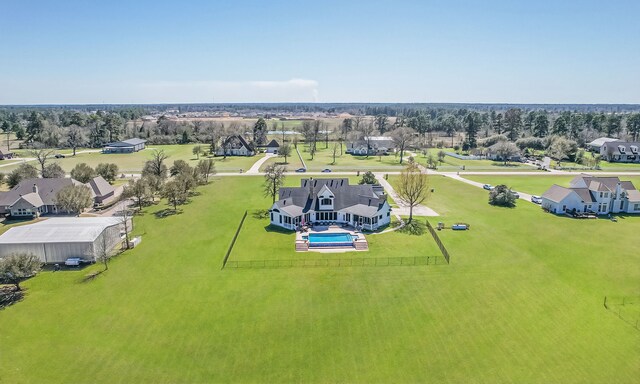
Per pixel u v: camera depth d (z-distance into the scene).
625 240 70.31
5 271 50.03
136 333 43.00
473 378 36.12
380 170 139.88
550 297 50.22
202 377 36.44
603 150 169.62
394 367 37.66
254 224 79.81
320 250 66.12
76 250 60.62
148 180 99.50
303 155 185.38
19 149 199.75
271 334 42.75
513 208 91.38
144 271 58.12
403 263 60.69
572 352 39.53
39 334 42.75
